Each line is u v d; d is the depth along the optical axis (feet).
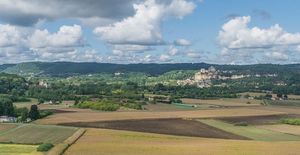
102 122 548.72
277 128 532.32
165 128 507.71
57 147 297.94
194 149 306.96
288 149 312.71
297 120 578.25
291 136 460.96
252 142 372.58
